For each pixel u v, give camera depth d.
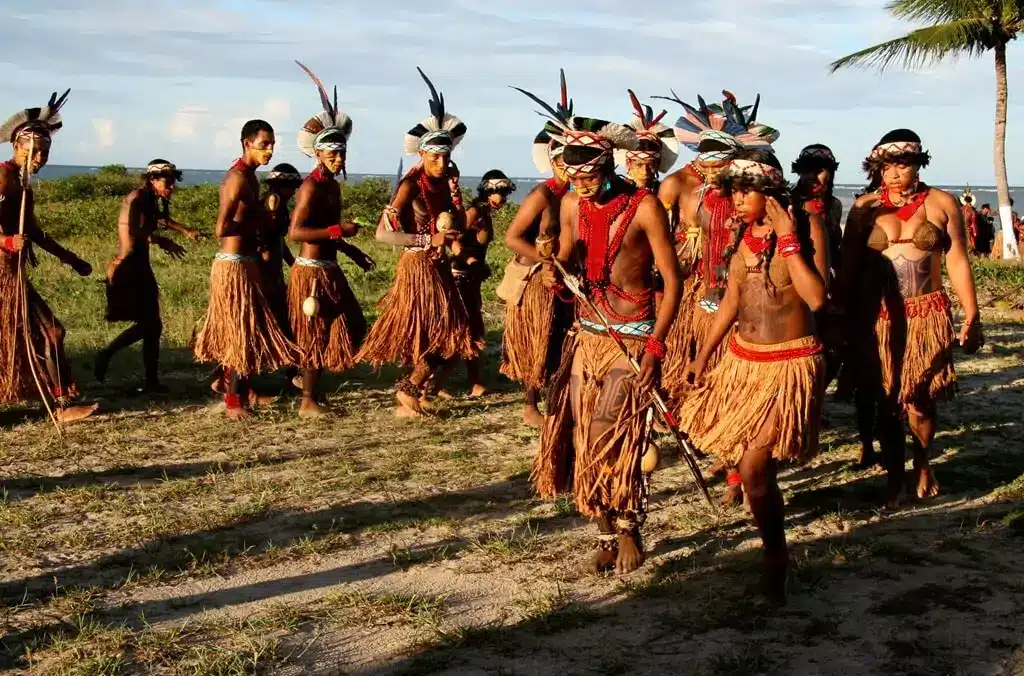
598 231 4.59
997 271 17.33
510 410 8.00
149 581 4.68
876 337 5.60
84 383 8.75
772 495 4.38
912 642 3.97
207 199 26.17
